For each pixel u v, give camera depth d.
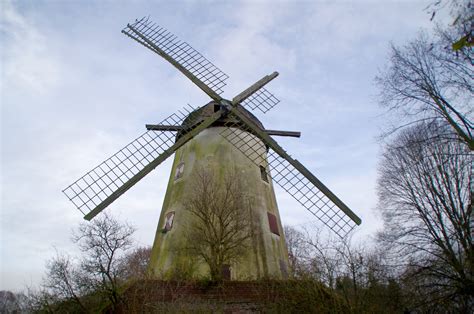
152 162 15.20
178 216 14.95
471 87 10.70
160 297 11.38
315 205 15.45
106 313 11.05
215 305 11.31
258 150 17.09
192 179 15.74
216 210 14.31
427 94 11.61
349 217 15.11
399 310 13.46
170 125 17.33
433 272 15.70
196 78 17.44
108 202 14.06
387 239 20.97
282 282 11.52
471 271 14.99
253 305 11.81
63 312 11.52
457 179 18.30
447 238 17.23
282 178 15.96
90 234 12.06
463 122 10.66
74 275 11.79
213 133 16.94
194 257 13.55
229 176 15.48
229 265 13.55
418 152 18.61
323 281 10.40
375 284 11.38
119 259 15.99
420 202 21.45
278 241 15.32
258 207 15.39
